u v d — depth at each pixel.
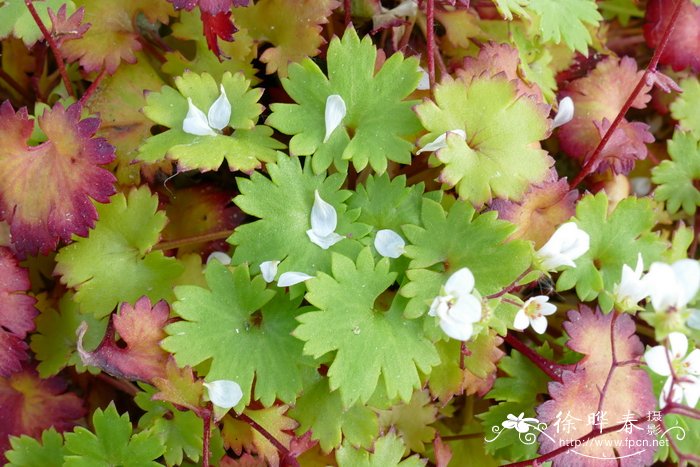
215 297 0.27
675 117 0.33
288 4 0.30
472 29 0.31
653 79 0.29
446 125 0.28
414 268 0.27
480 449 0.30
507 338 0.29
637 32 0.35
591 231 0.29
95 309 0.28
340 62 0.28
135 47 0.30
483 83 0.28
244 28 0.30
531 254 0.27
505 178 0.28
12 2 0.29
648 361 0.27
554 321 0.31
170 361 0.27
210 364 0.27
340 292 0.27
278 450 0.28
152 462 0.27
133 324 0.27
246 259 0.27
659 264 0.26
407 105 0.28
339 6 0.30
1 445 0.28
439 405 0.29
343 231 0.28
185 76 0.28
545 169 0.28
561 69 0.33
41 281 0.30
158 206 0.29
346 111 0.28
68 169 0.28
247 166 0.27
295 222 0.28
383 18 0.30
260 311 0.28
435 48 0.31
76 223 0.27
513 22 0.32
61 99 0.29
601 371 0.29
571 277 0.29
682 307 0.26
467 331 0.26
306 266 0.27
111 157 0.27
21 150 0.28
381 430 0.28
